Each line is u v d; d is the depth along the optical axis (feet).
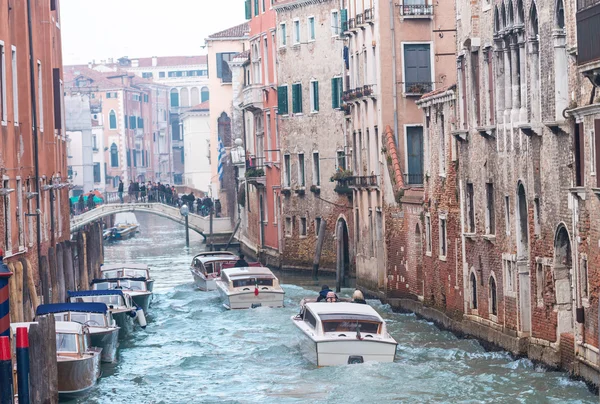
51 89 142.51
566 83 79.97
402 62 139.23
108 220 303.07
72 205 247.50
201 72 531.09
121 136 441.27
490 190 97.86
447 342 102.63
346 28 155.74
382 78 138.72
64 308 99.91
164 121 507.30
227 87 314.76
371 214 141.49
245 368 95.61
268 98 200.44
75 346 87.92
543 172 84.12
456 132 104.06
